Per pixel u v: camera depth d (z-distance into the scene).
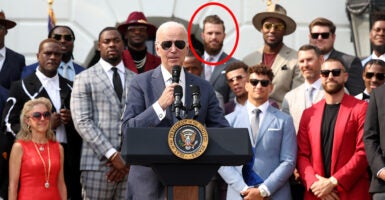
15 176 12.45
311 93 13.48
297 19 17.06
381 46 14.70
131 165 9.34
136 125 9.58
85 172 12.94
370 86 13.48
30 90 13.36
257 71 12.95
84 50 17.11
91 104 13.09
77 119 12.94
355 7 16.70
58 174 12.70
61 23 17.12
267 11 14.70
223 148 8.92
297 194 13.21
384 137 12.01
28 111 12.59
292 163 12.70
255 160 12.73
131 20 14.46
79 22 17.12
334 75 12.74
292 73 14.29
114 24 17.14
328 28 14.48
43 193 12.46
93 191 12.90
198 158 8.88
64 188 12.76
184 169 8.98
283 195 12.63
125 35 14.61
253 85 12.95
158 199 9.91
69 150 13.28
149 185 9.94
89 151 12.96
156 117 9.59
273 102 13.62
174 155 8.84
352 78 14.20
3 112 13.26
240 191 12.51
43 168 12.51
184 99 10.12
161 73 10.24
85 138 12.82
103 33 13.40
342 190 12.46
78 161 13.38
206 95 10.23
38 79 13.45
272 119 12.89
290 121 12.91
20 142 12.55
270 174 12.70
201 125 8.88
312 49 13.48
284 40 16.98
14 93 13.34
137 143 8.84
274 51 14.54
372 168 12.00
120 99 13.16
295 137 12.90
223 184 13.02
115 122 13.04
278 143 12.80
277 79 14.27
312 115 12.88
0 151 12.70
